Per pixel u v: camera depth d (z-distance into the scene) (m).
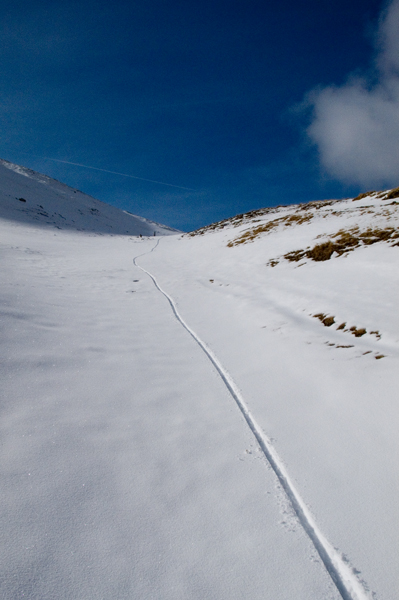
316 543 1.68
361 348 3.88
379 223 9.19
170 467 2.16
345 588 1.48
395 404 2.72
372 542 1.66
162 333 4.92
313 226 12.23
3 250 12.34
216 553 1.58
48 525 1.63
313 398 3.03
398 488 1.97
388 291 5.30
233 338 4.73
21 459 2.04
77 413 2.64
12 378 2.96
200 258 12.91
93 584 1.38
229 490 1.99
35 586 1.34
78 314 5.35
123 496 1.88
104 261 13.01
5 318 4.19
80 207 47.94
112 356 3.88
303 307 5.68
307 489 2.02
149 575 1.45
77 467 2.05
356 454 2.27
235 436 2.53
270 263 9.34
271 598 1.39
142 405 2.90
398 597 1.42
